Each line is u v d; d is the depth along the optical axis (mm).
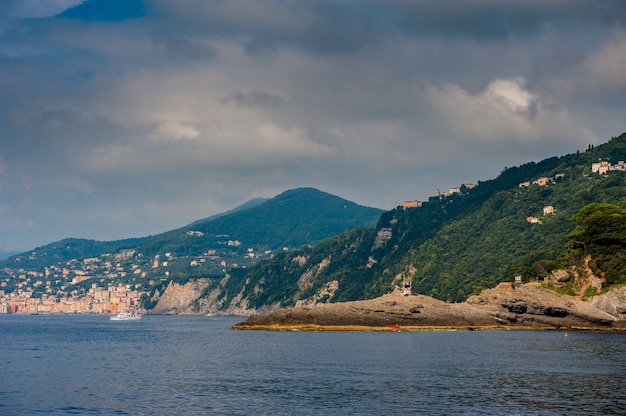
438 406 87062
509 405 87312
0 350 185500
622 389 98938
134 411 85312
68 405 89500
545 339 198500
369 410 85062
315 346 179250
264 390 100312
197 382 109312
